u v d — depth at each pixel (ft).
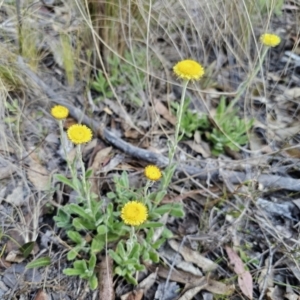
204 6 1.55
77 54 1.63
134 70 1.73
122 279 1.20
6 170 1.35
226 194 1.40
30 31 1.58
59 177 1.22
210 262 1.26
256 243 1.32
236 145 1.51
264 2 1.60
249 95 1.74
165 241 1.30
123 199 1.28
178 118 1.13
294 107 1.72
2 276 1.17
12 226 1.25
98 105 1.67
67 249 1.23
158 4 1.57
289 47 1.88
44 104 1.59
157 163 1.46
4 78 1.49
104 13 1.61
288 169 1.49
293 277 1.24
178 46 1.77
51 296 1.14
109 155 1.49
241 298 1.18
